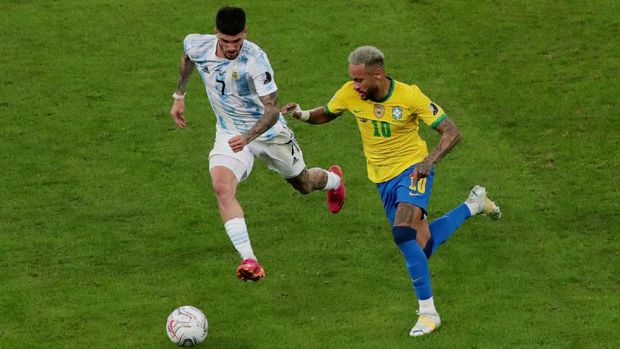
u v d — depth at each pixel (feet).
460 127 153.79
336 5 187.83
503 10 184.85
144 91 164.86
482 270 120.67
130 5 188.55
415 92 106.52
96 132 154.10
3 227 131.34
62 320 112.37
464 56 172.35
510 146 148.77
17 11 186.39
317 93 163.63
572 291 115.65
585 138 149.69
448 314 111.45
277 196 138.82
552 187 138.51
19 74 168.66
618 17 181.37
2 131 153.89
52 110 159.43
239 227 105.60
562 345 104.99
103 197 138.31
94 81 167.32
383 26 181.16
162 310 114.01
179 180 142.51
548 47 173.88
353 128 156.25
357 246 126.93
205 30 180.55
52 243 127.95
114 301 116.06
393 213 110.63
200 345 106.93
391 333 108.17
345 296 116.16
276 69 169.89
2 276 120.98
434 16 183.62
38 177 143.02
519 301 113.70
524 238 127.03
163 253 125.90
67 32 180.45
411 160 108.99
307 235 129.59
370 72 104.42
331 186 126.52
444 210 134.51
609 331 107.14
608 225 128.98
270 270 121.90
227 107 111.96
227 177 109.70
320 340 107.45
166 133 154.10
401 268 121.80
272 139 116.16
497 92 162.40
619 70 166.61
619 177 139.85
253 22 182.80
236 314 112.98
